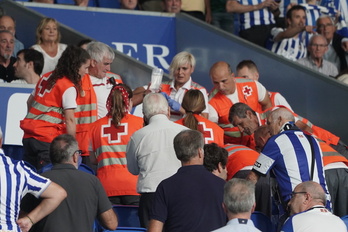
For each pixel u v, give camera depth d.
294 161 26.95
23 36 40.72
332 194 30.47
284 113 27.70
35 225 24.28
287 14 43.91
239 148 29.42
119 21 42.94
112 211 24.92
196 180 24.00
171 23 43.22
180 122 29.19
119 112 28.62
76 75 30.11
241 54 41.19
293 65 39.88
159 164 26.06
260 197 28.59
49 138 30.12
